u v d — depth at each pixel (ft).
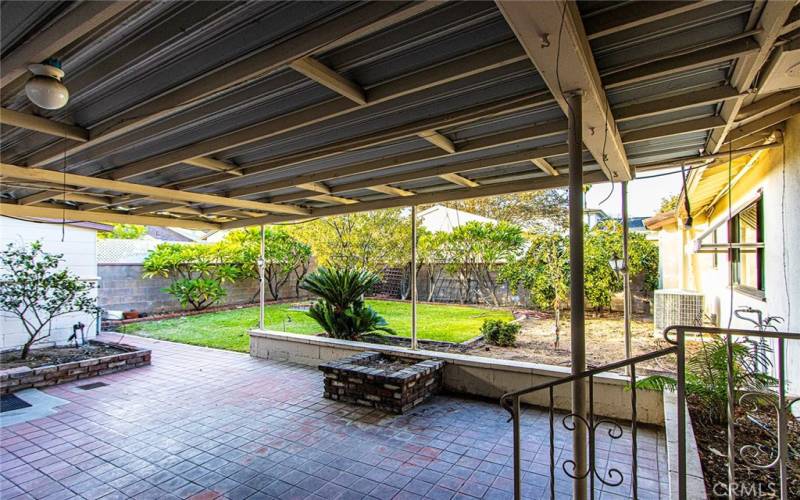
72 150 10.21
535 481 10.04
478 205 49.96
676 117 9.16
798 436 8.46
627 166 11.76
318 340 20.52
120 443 12.35
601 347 20.81
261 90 7.66
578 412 7.21
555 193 37.45
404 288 39.47
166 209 19.39
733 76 7.23
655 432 12.53
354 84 7.20
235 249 42.55
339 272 22.34
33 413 14.87
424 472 10.52
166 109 7.68
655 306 23.26
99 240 39.58
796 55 6.38
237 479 10.28
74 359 20.36
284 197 17.54
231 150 11.38
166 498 9.51
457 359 16.38
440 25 5.75
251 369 20.44
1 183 14.73
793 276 10.32
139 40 6.14
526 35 5.00
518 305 32.71
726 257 20.89
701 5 5.22
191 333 29.17
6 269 22.53
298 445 12.09
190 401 15.97
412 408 14.84
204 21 5.61
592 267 26.66
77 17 5.24
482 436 12.56
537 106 8.43
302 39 5.84
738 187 17.19
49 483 10.18
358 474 10.45
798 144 9.91
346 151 10.89
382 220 33.22
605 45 6.19
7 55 6.17
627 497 9.27
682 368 6.22
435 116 8.80
